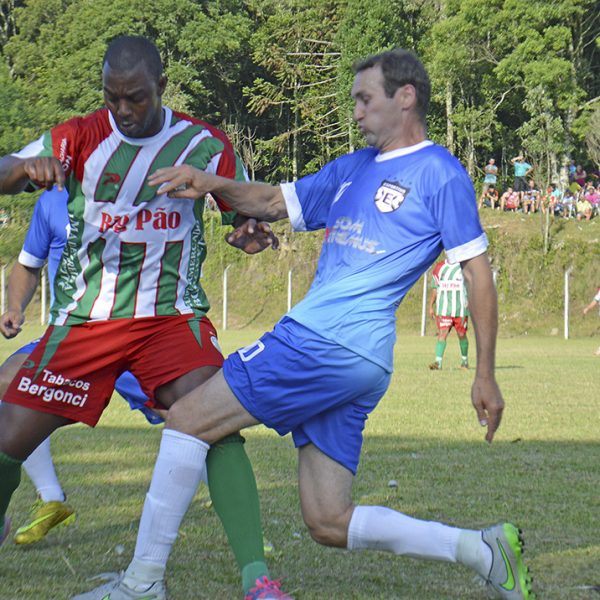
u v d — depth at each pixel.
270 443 12.28
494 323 5.46
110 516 8.10
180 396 5.92
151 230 5.91
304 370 5.36
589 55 69.31
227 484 5.53
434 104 68.69
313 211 6.03
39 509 7.22
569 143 61.84
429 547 5.50
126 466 10.66
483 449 11.85
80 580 6.17
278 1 72.81
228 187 5.91
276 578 6.25
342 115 65.44
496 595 5.68
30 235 7.58
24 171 5.53
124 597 5.46
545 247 51.75
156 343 5.96
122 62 5.52
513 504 8.52
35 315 51.56
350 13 64.81
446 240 5.43
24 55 69.56
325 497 5.54
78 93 63.38
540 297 50.94
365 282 5.43
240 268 54.75
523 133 57.56
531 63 57.81
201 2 73.25
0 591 5.88
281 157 74.31
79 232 5.91
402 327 49.56
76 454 11.52
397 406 16.50
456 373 23.56
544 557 6.78
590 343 42.12
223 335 42.56
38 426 5.96
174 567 6.50
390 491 9.09
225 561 6.68
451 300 24.91
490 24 59.25
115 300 5.94
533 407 16.42
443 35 61.31
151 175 5.82
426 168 5.45
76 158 5.80
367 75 5.62
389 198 5.46
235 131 72.06
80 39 68.19
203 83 73.38
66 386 5.94
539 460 11.02
